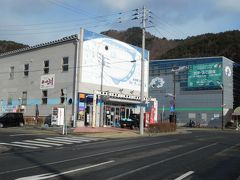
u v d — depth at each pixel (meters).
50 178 12.07
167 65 89.44
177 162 16.70
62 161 16.38
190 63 86.31
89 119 44.88
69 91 44.47
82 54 44.44
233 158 18.83
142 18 40.00
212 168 15.12
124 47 51.06
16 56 52.34
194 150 22.56
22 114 45.56
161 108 89.12
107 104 47.38
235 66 89.38
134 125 46.03
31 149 22.11
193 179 12.50
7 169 13.98
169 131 44.69
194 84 85.50
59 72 46.03
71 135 33.09
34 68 49.50
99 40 46.81
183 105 86.44
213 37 119.50
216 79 82.94
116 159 17.23
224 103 82.62
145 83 54.88
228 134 45.50
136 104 51.88
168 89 88.94
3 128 40.53
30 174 12.84
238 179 12.71
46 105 47.16
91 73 45.50
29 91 49.81
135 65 53.00
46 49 48.09
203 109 83.94
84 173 13.14
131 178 12.33
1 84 54.28
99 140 29.08
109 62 48.28
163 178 12.48
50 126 42.78
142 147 23.55
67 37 45.22
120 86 50.09
